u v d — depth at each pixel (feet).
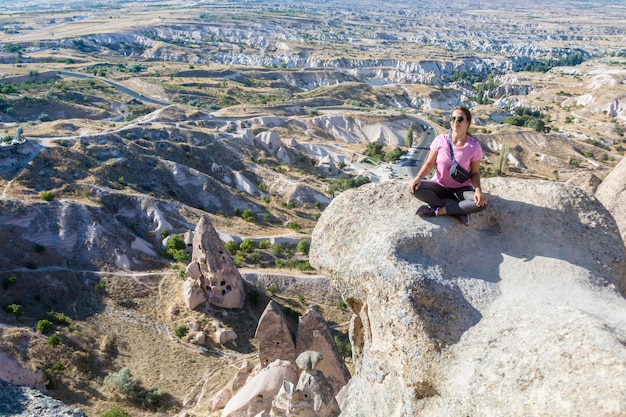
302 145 490.90
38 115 515.09
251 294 233.76
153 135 408.05
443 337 33.01
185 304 217.56
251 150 438.81
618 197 72.13
